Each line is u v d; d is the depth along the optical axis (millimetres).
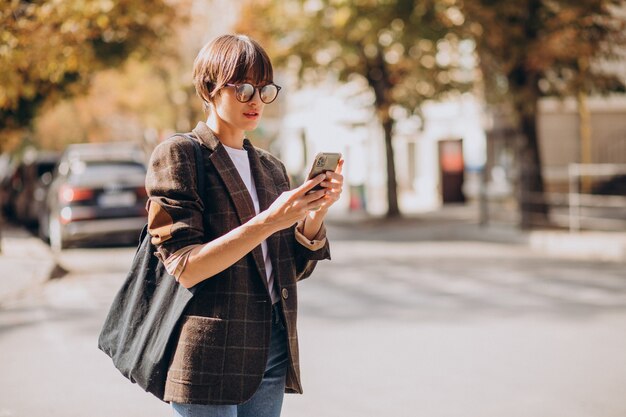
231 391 2820
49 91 17000
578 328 8406
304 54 22609
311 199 2689
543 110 28078
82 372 7031
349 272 13062
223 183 2875
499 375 6609
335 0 17516
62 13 12828
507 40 17984
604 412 5625
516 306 9727
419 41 18016
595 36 18672
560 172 27844
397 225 23219
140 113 38875
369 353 7422
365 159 36594
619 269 13141
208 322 2807
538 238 17391
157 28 17500
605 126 28172
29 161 24594
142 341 2850
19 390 6469
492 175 29781
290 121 45812
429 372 6730
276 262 2988
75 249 17406
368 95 25609
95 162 17297
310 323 8867
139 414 5824
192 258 2701
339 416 5609
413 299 10328
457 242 18500
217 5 30688
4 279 12070
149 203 2809
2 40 12586
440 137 33281
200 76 2969
